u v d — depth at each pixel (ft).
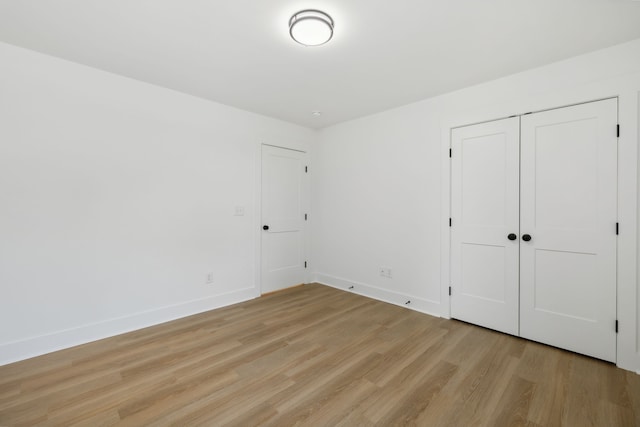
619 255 6.79
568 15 5.73
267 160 12.42
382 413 5.30
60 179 7.63
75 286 7.88
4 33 6.49
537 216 7.96
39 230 7.36
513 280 8.40
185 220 9.98
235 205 11.33
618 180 6.79
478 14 5.72
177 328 8.98
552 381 6.24
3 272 6.93
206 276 10.54
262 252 12.33
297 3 5.46
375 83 8.93
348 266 12.96
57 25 6.20
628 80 6.63
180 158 9.82
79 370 6.64
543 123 7.82
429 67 7.94
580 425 5.00
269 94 9.90
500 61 7.59
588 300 7.23
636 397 5.70
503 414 5.27
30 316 7.25
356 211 12.59
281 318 9.82
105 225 8.34
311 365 6.88
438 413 5.30
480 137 8.96
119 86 8.52
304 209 14.01
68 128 7.73
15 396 5.71
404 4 5.44
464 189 9.33
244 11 5.70
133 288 8.87
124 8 5.63
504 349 7.64
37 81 7.29
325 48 7.02
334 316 9.97
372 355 7.35
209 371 6.62
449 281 9.71
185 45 6.95
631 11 5.57
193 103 10.08
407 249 10.82
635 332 6.61
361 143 12.35
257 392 5.88
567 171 7.47
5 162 6.93
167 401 5.60
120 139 8.57
